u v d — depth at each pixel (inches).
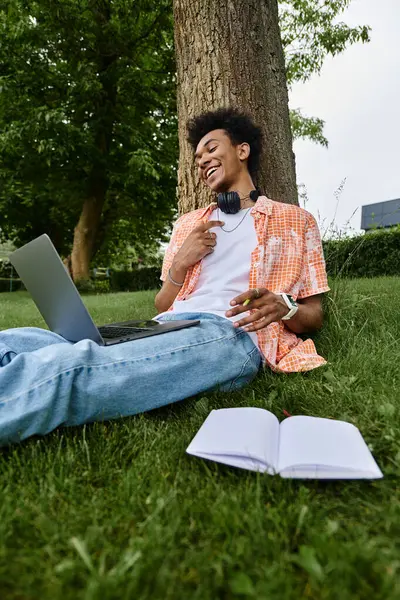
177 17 122.8
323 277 77.2
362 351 82.6
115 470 44.4
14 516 35.3
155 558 29.7
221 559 29.7
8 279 904.3
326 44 294.5
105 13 413.4
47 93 448.5
